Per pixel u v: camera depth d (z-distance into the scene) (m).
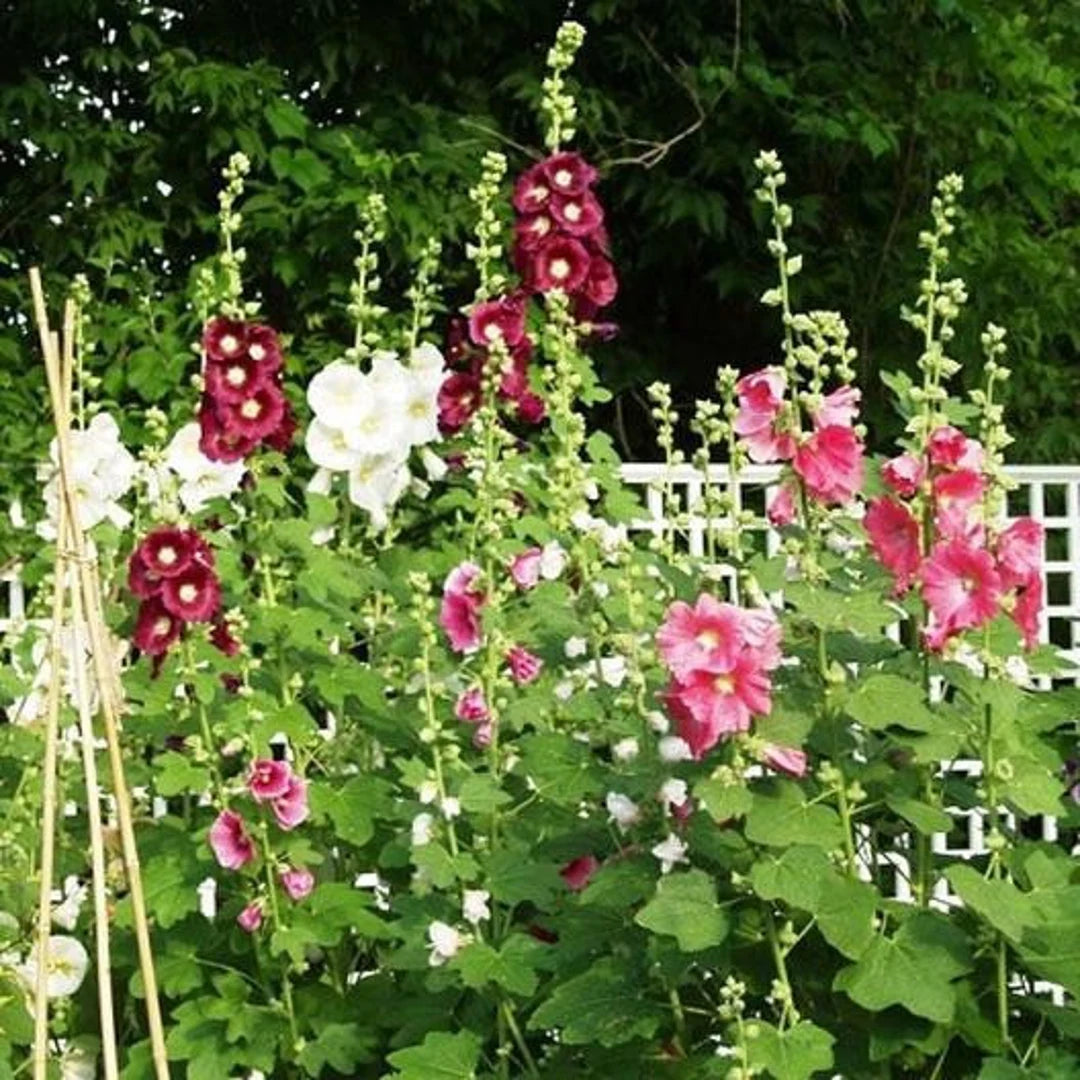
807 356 3.18
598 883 3.28
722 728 2.96
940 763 3.49
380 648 4.26
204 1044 3.69
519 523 4.12
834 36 8.34
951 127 8.25
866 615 3.09
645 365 8.46
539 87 7.98
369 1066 3.82
